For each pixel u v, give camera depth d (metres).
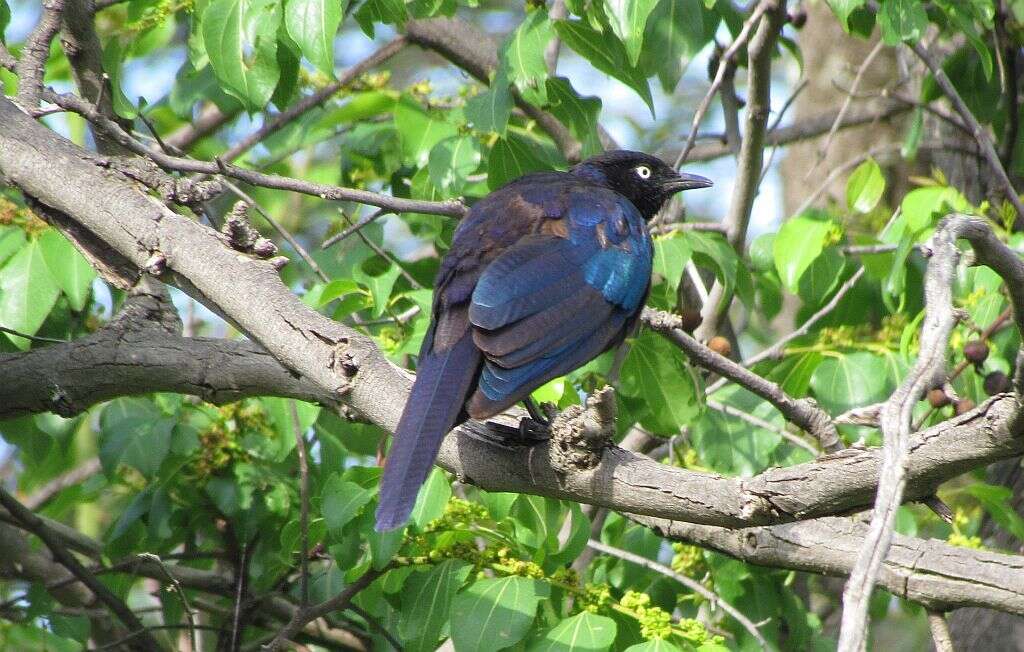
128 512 12.16
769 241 12.91
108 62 11.31
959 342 11.66
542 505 10.13
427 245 18.86
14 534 13.48
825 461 6.94
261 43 10.60
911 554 8.59
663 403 10.97
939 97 14.64
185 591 12.49
